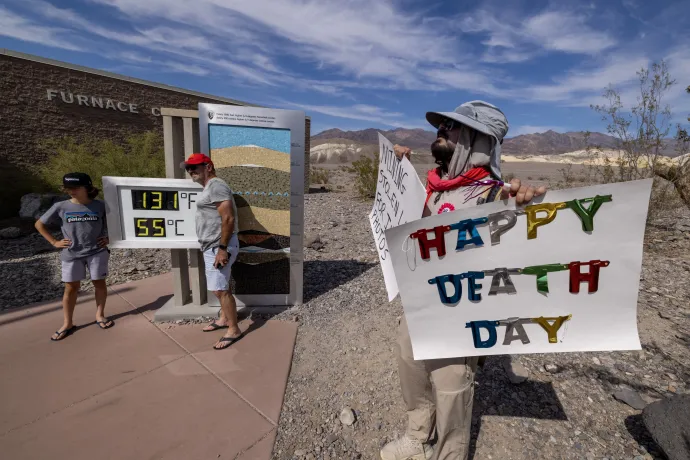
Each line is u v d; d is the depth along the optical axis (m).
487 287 1.61
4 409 2.48
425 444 2.06
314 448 2.26
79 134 11.55
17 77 10.26
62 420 2.40
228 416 2.48
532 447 2.22
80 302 4.15
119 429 2.34
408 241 1.60
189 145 3.65
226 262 3.18
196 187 3.53
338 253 6.26
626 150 6.49
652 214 6.57
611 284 1.52
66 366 2.97
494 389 2.72
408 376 1.88
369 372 2.97
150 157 10.68
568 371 2.92
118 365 3.01
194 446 2.23
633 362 3.01
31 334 3.45
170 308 3.88
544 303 1.58
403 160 2.01
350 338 3.50
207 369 2.99
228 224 3.12
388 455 2.10
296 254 4.05
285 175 3.86
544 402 2.60
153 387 2.75
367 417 2.51
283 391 2.75
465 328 1.65
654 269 4.94
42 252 6.15
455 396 1.67
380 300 4.33
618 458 2.14
